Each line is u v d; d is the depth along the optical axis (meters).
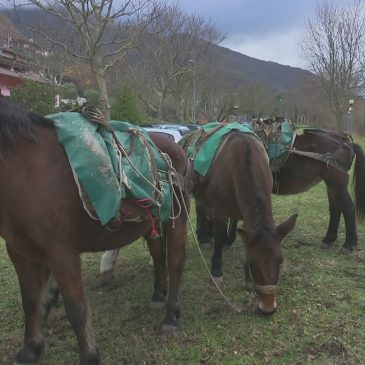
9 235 2.73
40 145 2.78
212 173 4.61
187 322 3.95
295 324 3.87
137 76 27.83
